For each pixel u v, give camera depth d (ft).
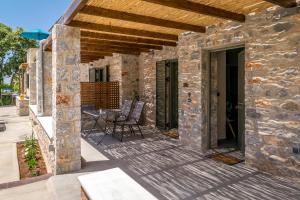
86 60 35.06
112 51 25.61
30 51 37.14
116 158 15.33
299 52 10.77
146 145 18.40
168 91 23.52
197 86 16.48
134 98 27.50
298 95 10.86
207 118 16.60
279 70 11.54
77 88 13.53
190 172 12.79
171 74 23.50
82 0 9.91
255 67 12.62
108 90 28.25
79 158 13.52
